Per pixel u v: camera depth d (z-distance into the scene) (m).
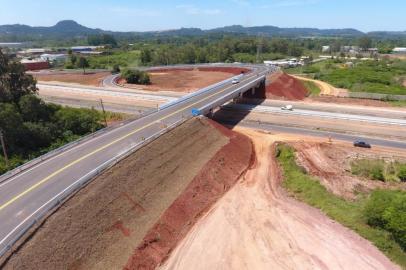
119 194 41.47
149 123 64.38
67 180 41.62
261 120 84.56
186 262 37.78
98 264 33.62
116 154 49.41
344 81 147.75
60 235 33.19
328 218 45.88
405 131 74.06
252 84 99.62
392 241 40.78
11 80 72.19
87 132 72.00
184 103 79.44
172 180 49.25
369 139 71.06
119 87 120.75
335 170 60.00
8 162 53.00
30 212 35.22
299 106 95.88
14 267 28.73
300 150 65.75
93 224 36.31
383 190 50.22
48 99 105.31
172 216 43.50
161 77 144.50
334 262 38.41
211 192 50.94
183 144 57.41
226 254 39.38
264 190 53.06
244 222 45.16
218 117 87.06
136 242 37.75
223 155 59.69
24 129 60.81
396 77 161.25
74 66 198.12
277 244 41.22
